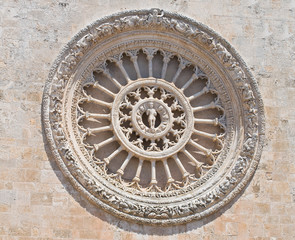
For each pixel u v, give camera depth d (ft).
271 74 90.89
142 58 91.20
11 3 87.15
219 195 85.20
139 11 89.04
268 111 89.51
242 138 88.22
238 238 84.53
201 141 89.76
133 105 88.33
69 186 82.58
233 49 90.02
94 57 88.22
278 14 92.99
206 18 91.45
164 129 87.97
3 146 82.33
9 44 85.71
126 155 87.56
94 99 87.51
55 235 80.79
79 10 88.53
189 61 91.09
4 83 84.28
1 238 79.51
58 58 85.71
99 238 81.76
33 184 81.82
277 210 86.12
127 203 83.10
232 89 89.66
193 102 90.94
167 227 83.82
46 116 83.66
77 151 84.38
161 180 87.56
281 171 87.66
